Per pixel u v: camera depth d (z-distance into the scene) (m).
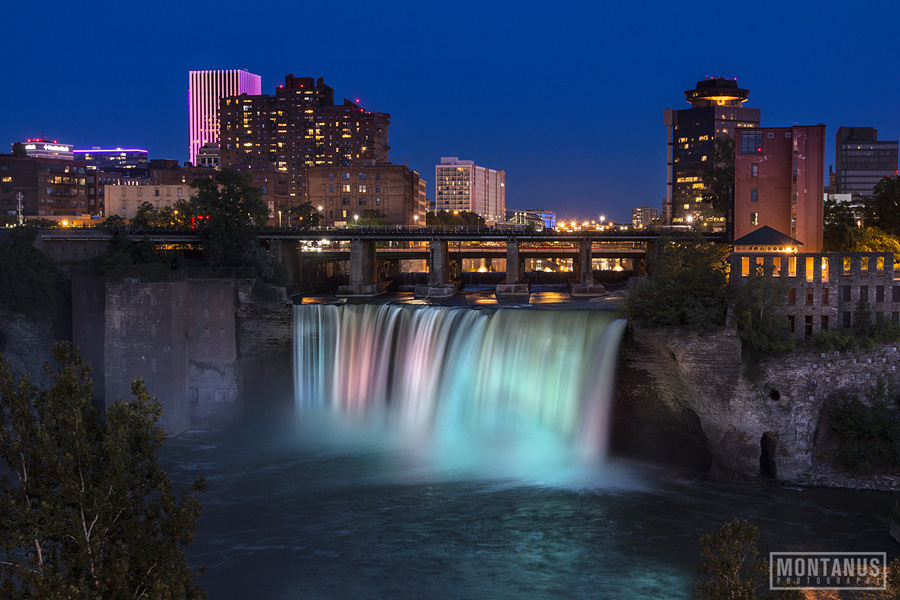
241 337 70.00
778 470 51.16
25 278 70.31
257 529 44.59
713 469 52.53
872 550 40.06
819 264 53.03
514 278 115.19
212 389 69.62
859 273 53.00
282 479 53.50
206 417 69.62
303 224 178.00
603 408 57.25
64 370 22.86
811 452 51.56
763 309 52.59
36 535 20.58
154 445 23.80
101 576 20.70
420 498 49.09
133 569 21.94
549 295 113.06
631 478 52.66
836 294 53.06
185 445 63.22
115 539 21.88
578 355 58.19
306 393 70.25
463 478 53.12
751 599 21.19
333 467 56.25
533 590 36.97
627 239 113.19
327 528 44.59
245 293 69.81
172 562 22.48
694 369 52.16
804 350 51.47
